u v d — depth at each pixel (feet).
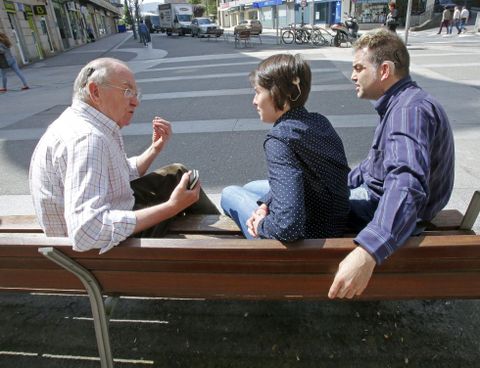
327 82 29.58
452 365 6.59
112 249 4.96
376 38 5.90
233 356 6.98
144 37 91.97
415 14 118.52
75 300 8.60
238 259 4.86
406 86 5.88
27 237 5.15
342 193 5.53
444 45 57.31
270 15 156.04
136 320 7.88
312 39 65.77
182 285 5.50
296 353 6.97
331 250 4.64
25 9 73.00
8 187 14.55
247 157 15.97
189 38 109.29
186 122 21.65
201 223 7.47
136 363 6.95
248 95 27.43
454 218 6.94
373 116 20.30
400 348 6.96
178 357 7.03
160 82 35.47
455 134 16.62
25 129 22.77
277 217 4.71
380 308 7.87
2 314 8.25
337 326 7.49
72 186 5.00
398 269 4.89
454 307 7.83
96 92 5.70
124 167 6.14
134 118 23.35
